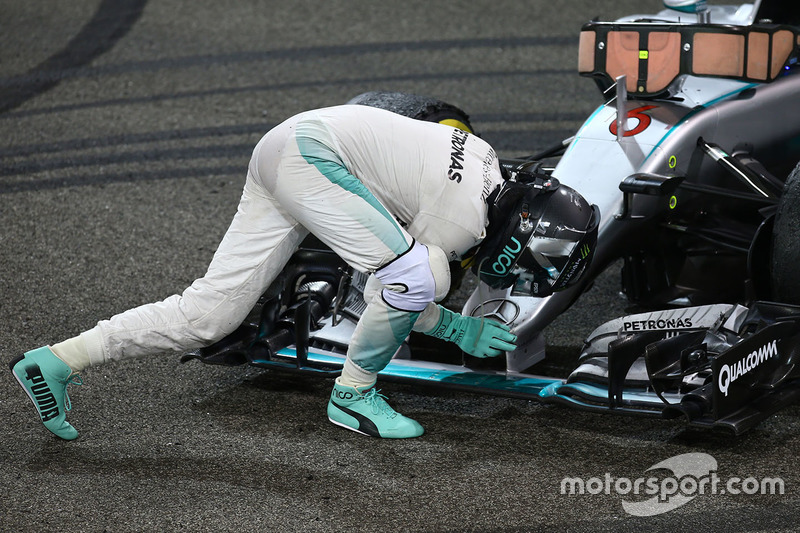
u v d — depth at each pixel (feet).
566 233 40.34
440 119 54.24
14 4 132.05
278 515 38.04
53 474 41.34
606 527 36.76
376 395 43.93
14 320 56.29
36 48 114.01
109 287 60.39
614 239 48.01
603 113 51.88
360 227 39.45
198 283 43.16
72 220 70.64
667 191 44.98
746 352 39.99
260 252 42.45
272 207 41.98
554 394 43.16
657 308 53.67
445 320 44.21
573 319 55.93
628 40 51.08
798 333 42.37
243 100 95.55
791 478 39.63
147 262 63.72
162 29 120.26
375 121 40.45
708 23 53.52
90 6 130.52
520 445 42.75
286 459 42.11
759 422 40.01
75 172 79.87
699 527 36.63
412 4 126.82
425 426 44.68
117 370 50.44
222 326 43.16
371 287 43.75
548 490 39.24
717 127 51.39
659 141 49.29
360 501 38.86
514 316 46.39
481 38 112.57
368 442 43.32
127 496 39.58
